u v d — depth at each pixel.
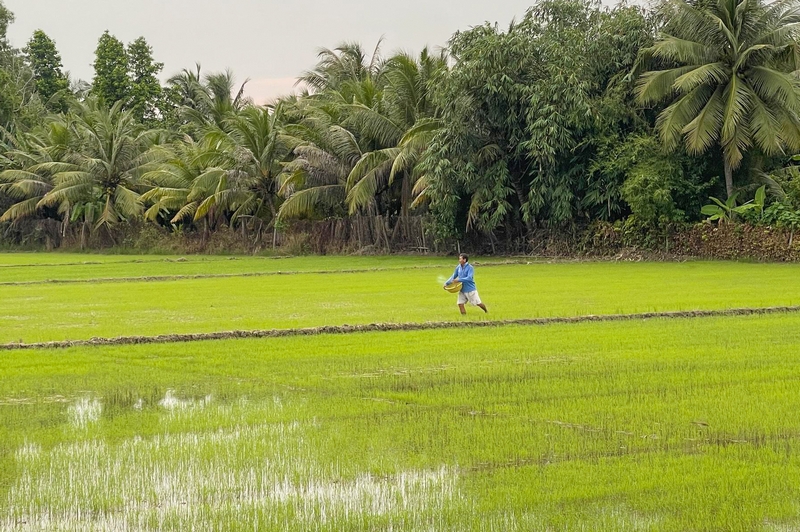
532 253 54.78
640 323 21.16
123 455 10.33
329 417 11.98
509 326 20.92
